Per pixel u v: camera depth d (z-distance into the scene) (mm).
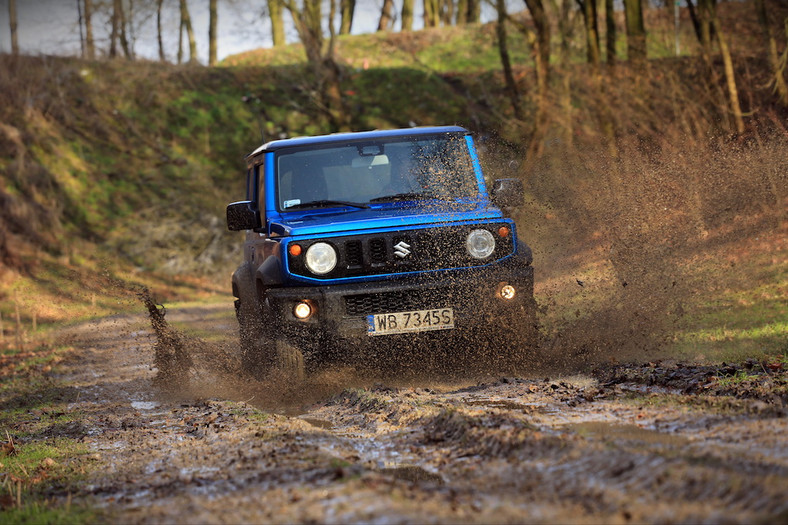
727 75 28375
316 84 48781
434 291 8234
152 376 11922
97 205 37656
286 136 45062
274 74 49969
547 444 4672
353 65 53375
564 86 34938
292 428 6449
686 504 3406
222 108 46281
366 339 8156
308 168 9297
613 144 25094
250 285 9797
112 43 49344
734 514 3205
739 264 13195
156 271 34406
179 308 24438
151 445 6742
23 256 32781
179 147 43125
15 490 5660
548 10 36344
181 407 8773
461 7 64750
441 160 9391
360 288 8133
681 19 47562
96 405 9773
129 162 40906
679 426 5258
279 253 8328
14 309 26625
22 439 7957
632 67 28891
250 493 4438
